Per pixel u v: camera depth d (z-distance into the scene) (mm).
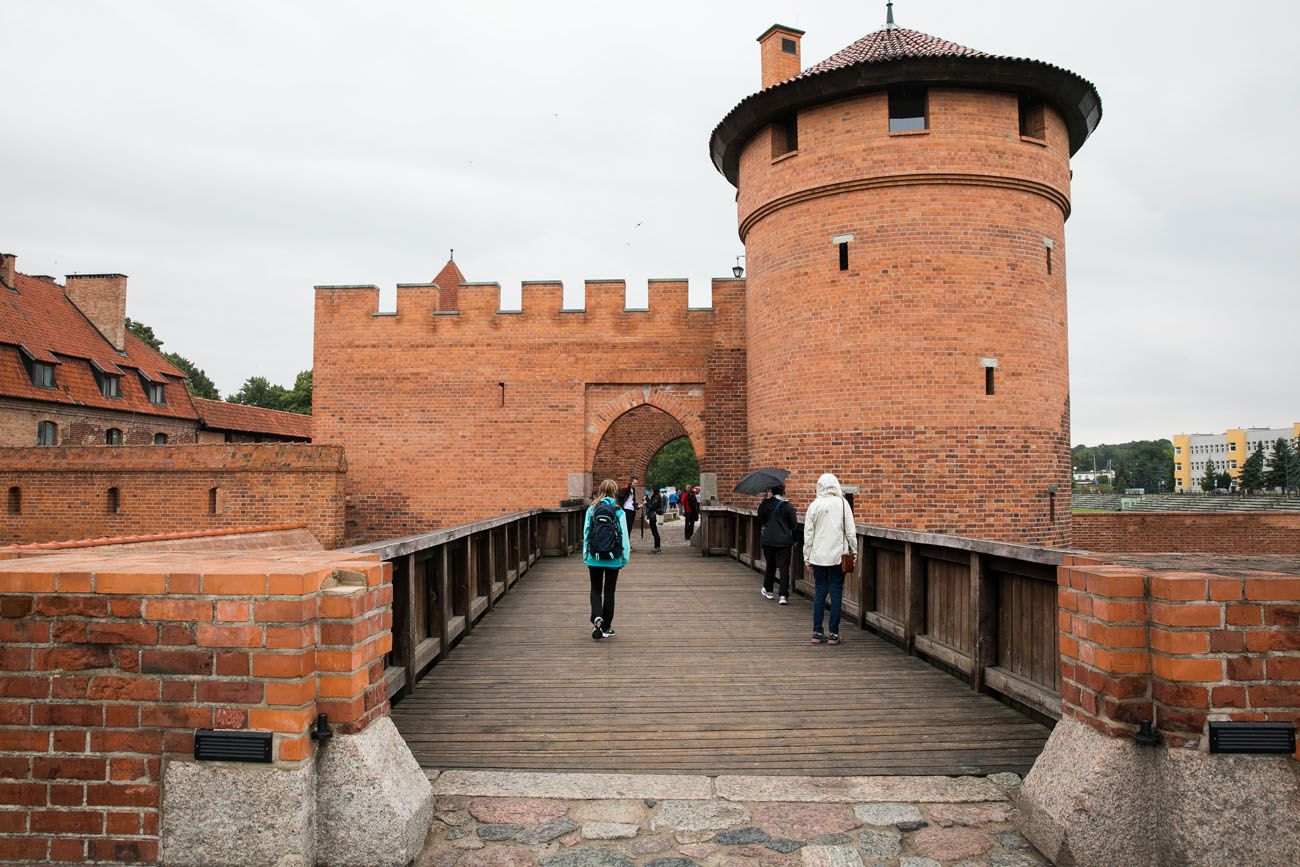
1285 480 91875
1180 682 3465
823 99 15984
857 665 7477
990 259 15461
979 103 15477
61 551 5301
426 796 4020
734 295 21609
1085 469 189000
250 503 20906
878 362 15594
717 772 4848
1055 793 3742
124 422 34875
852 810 4320
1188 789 3402
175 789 3457
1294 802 3383
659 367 21703
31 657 3541
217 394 75250
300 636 3492
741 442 21375
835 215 16031
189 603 3516
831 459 15938
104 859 3461
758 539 14727
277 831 3432
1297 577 3494
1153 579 3586
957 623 7184
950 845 3934
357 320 22312
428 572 7699
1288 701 3463
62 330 34062
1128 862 3502
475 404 22016
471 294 22141
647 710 6094
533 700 6352
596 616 8633
